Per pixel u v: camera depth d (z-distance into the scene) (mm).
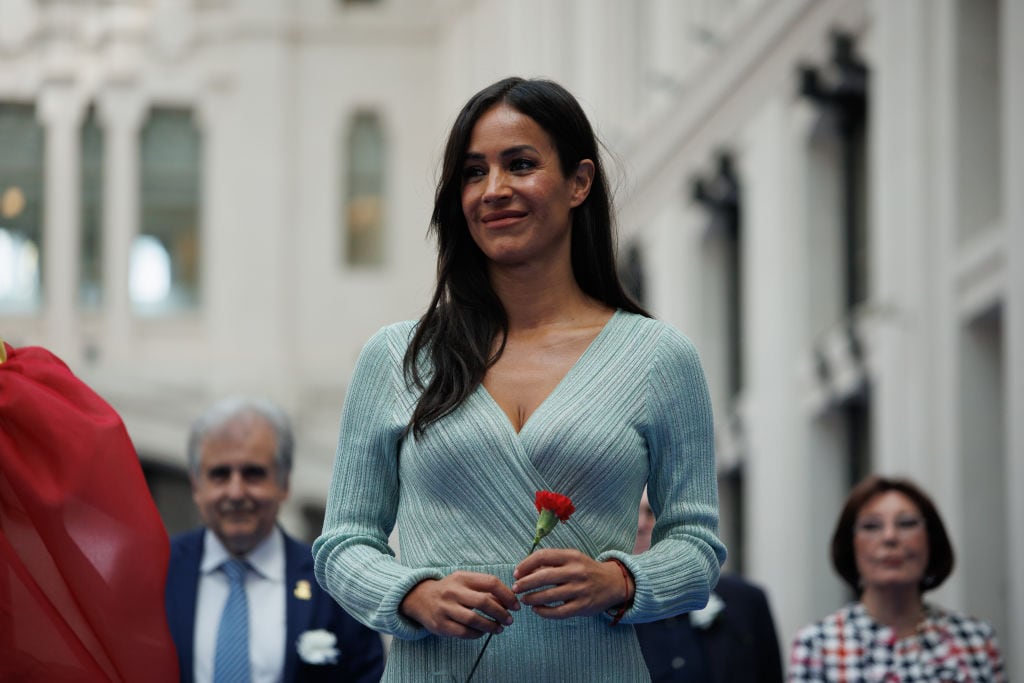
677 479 4141
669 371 4121
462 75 28234
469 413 4035
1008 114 11672
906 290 13289
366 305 29562
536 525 3926
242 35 29656
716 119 18094
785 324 16344
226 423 7062
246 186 29391
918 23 13125
